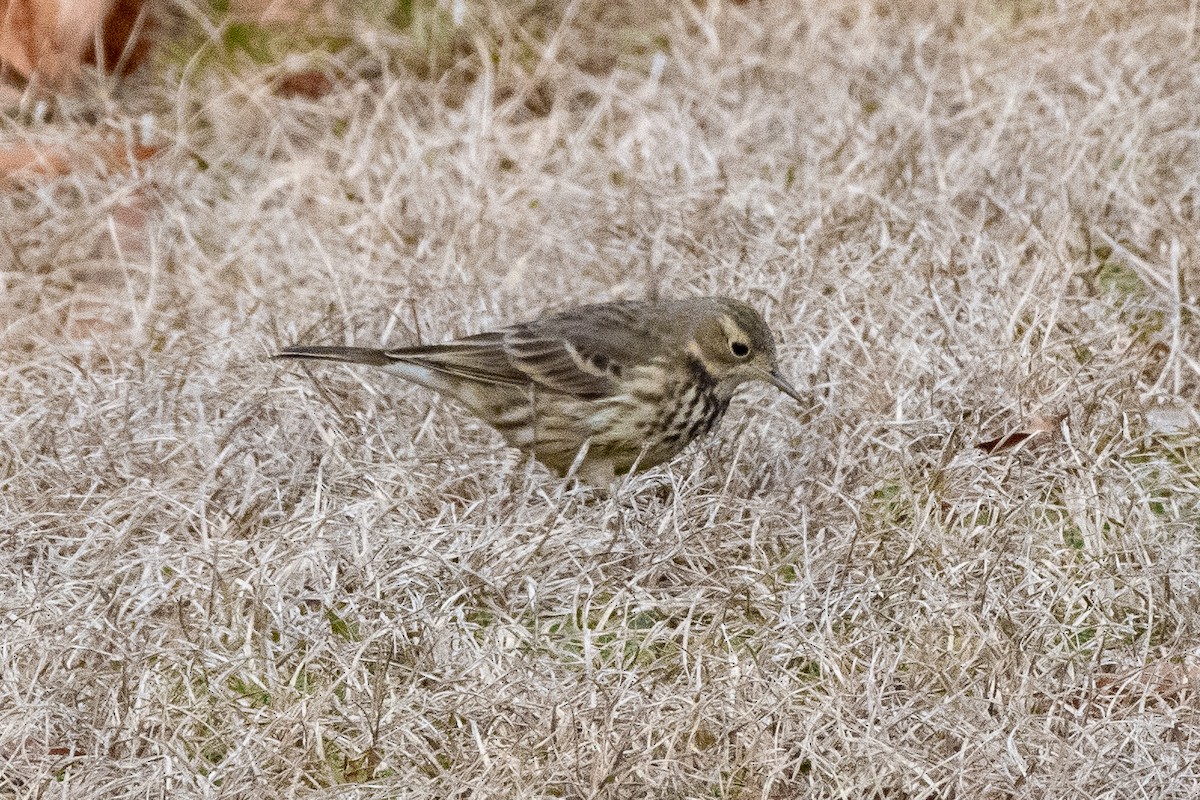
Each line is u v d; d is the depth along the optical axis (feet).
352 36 57.98
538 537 35.17
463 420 40.73
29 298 46.29
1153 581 34.14
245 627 32.91
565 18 57.72
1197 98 53.67
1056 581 34.27
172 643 32.45
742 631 33.37
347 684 31.19
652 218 49.37
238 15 58.13
